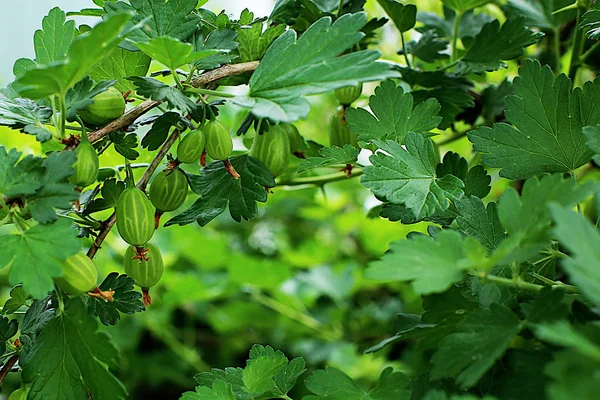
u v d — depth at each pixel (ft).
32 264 1.62
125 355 3.54
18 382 3.02
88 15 1.92
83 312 1.66
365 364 3.16
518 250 1.56
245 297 3.73
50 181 1.65
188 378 3.66
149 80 1.77
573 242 1.45
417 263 1.56
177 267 3.87
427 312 1.72
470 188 1.83
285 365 1.77
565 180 1.55
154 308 3.56
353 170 2.30
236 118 2.44
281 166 1.93
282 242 3.93
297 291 3.57
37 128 1.74
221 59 1.82
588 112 1.79
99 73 1.89
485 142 1.82
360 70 1.67
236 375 1.78
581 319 1.60
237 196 1.90
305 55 1.71
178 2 1.83
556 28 2.28
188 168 2.51
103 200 1.87
